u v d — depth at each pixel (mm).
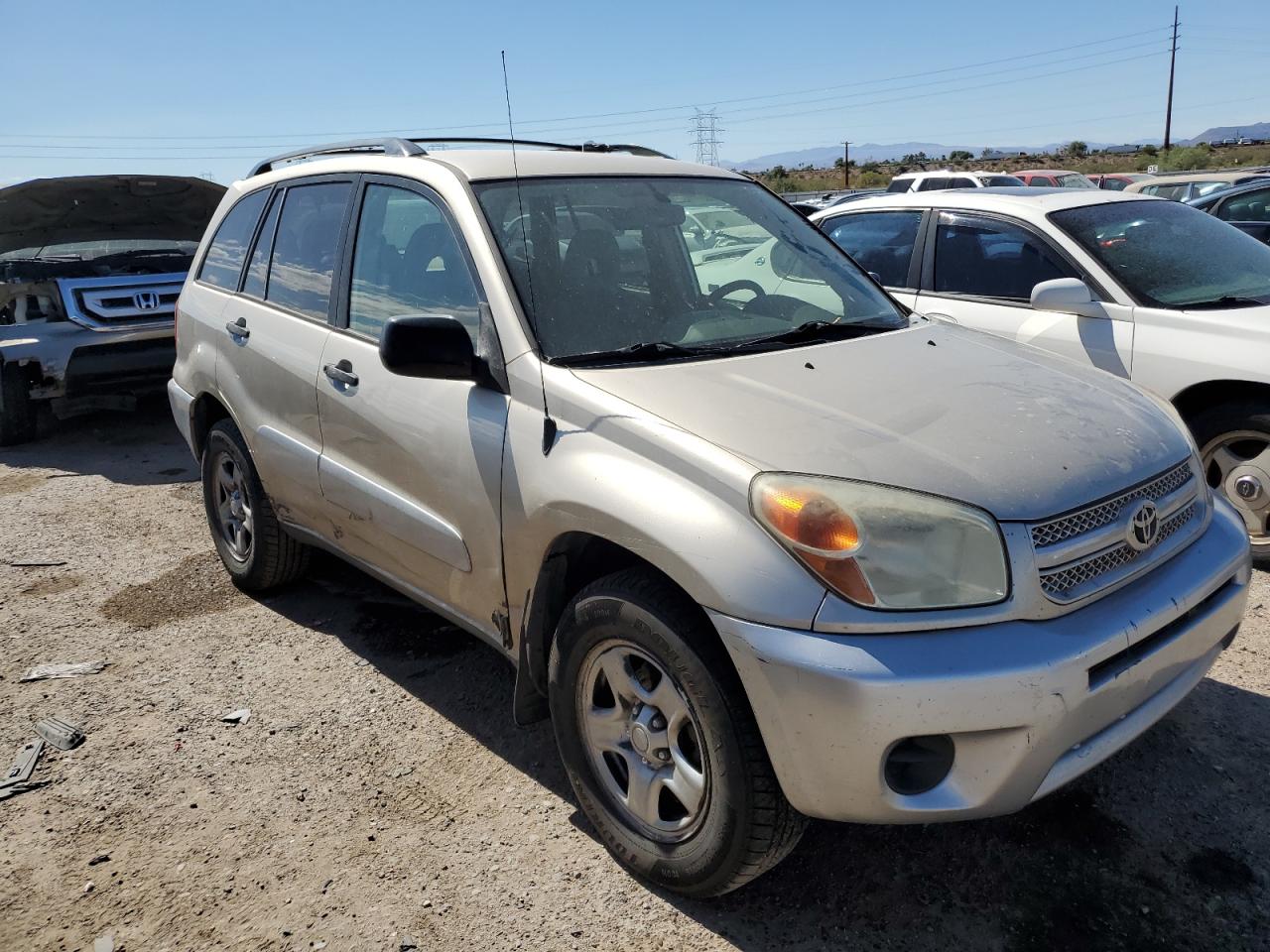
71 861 2770
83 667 3898
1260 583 4273
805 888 2590
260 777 3145
